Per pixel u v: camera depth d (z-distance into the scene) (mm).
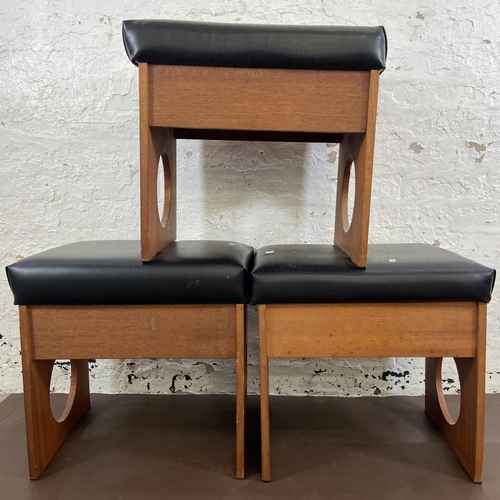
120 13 1071
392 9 1068
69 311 764
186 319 767
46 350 775
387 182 1118
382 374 1158
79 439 936
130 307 764
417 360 1151
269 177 1125
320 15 1075
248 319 1146
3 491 766
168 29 683
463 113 1091
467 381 818
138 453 883
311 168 1121
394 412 1069
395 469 831
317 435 956
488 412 1058
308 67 704
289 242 1146
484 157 1102
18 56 1075
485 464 852
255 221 1140
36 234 1134
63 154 1107
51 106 1091
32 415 788
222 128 723
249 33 690
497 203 1113
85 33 1074
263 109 718
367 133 722
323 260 812
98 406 1094
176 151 1068
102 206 1127
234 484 782
